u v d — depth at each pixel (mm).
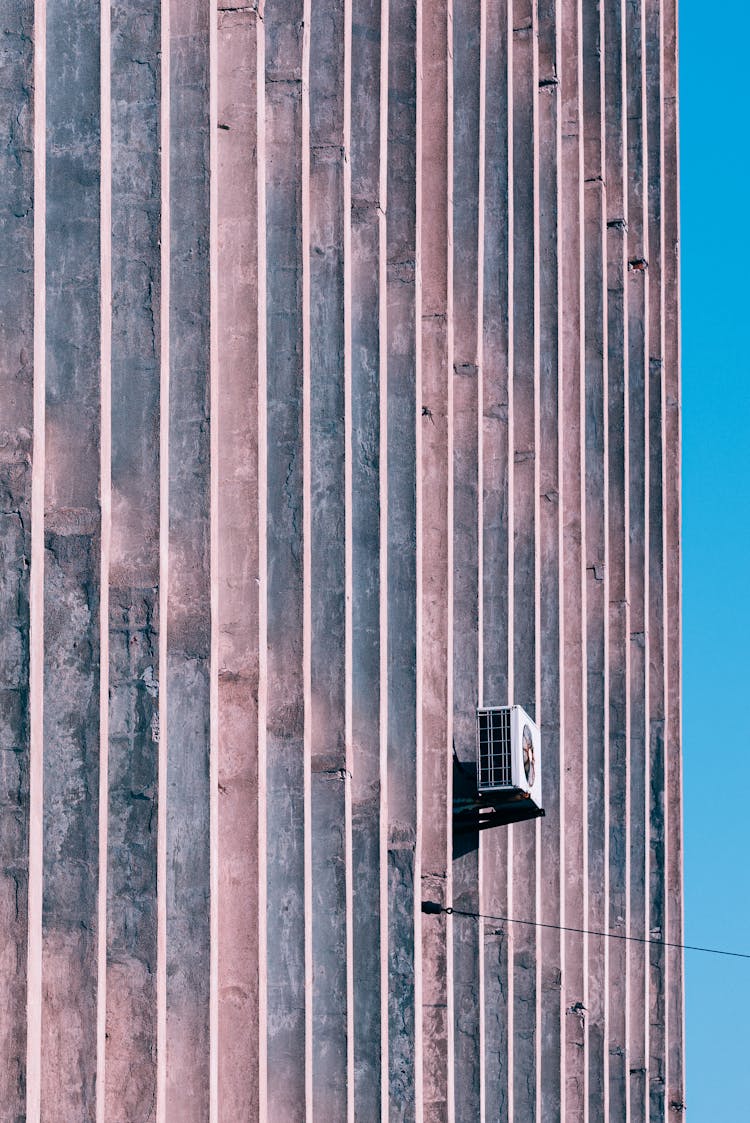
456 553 27781
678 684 44875
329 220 22531
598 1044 34844
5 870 15305
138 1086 16766
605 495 36781
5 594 15750
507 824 27000
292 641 20828
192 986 17984
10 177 16266
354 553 23281
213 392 18906
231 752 19375
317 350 22328
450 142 27234
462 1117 26734
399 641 24672
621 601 38469
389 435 25062
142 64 18344
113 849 17172
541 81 33438
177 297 18969
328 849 21453
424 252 26891
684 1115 44094
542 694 31516
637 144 41938
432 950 25172
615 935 36969
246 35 20500
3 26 16422
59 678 16547
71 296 17078
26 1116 14984
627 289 41812
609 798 38125
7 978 15164
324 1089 21062
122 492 17766
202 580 18516
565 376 34938
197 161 19172
